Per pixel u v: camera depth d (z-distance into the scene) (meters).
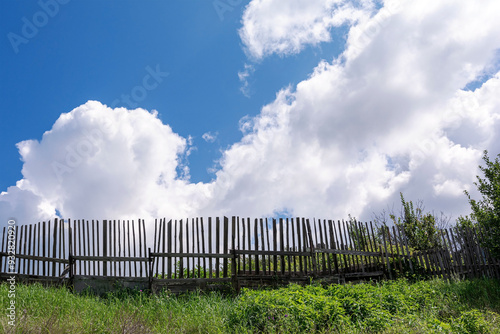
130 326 6.50
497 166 11.82
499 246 11.23
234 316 7.16
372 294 8.30
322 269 12.45
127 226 10.90
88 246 10.88
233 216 11.17
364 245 14.09
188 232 10.84
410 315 7.14
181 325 7.11
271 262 12.91
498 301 9.11
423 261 14.18
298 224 12.08
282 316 6.70
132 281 10.52
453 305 8.79
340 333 6.38
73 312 7.10
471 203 12.57
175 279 10.43
